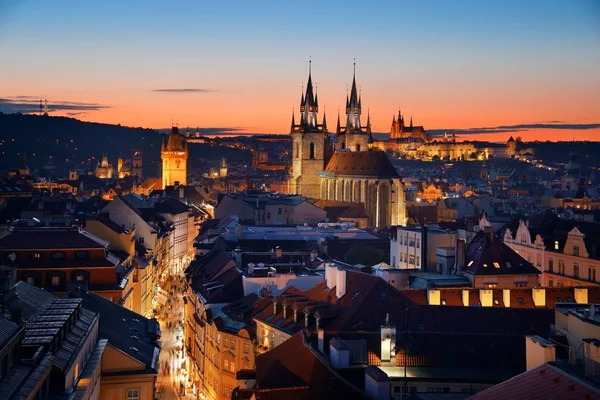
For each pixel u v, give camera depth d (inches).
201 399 6560.0
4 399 2669.8
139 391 4266.7
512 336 4207.7
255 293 6427.2
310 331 4443.9
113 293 6486.2
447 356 4094.5
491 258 6525.6
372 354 4060.0
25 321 3575.3
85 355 3907.5
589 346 3088.1
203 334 6688.0
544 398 2731.3
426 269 7185.0
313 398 3440.0
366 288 4726.9
